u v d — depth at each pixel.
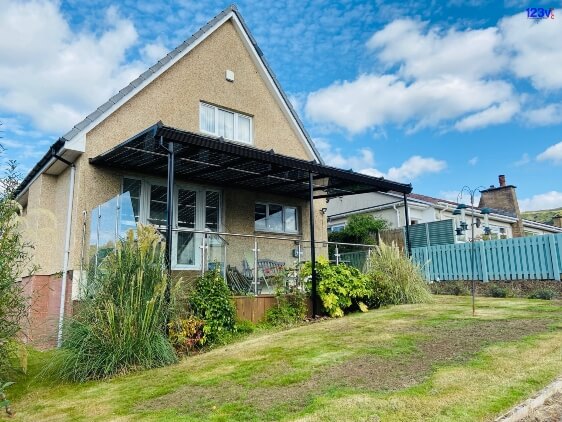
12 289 5.08
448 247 14.00
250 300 8.38
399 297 10.55
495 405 3.56
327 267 9.68
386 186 11.36
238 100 12.07
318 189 11.81
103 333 5.50
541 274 11.63
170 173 7.05
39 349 7.08
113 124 9.49
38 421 3.99
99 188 9.16
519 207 24.97
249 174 10.23
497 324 6.91
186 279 7.60
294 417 3.56
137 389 4.70
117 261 6.00
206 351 6.54
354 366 4.96
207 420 3.65
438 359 5.04
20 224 5.43
